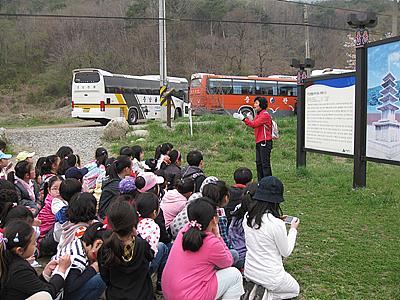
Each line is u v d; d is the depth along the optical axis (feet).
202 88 85.97
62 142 54.08
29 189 19.42
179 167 22.66
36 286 10.25
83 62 164.76
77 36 177.27
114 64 168.76
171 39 185.88
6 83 159.33
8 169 22.53
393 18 68.13
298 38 195.11
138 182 16.22
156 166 23.34
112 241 10.54
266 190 12.80
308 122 32.60
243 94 87.92
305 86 32.60
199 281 10.98
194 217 11.35
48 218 17.25
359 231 20.02
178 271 11.09
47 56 174.19
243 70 173.99
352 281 14.80
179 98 91.04
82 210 13.52
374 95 25.95
